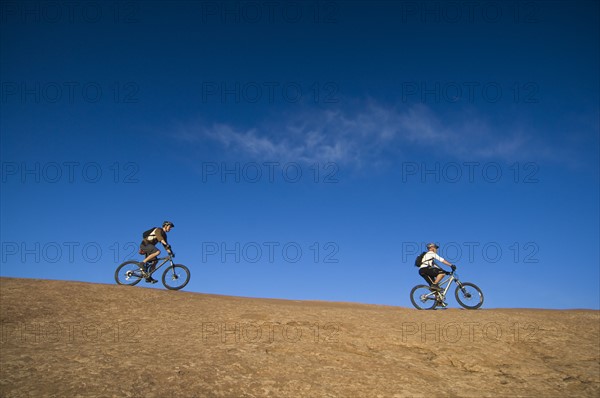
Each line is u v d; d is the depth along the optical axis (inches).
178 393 208.5
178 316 343.3
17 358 234.5
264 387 224.5
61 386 205.2
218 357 255.1
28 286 395.9
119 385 210.1
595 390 265.3
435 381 256.8
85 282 434.9
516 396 249.1
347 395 226.4
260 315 354.9
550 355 317.7
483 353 306.7
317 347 289.9
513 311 449.4
